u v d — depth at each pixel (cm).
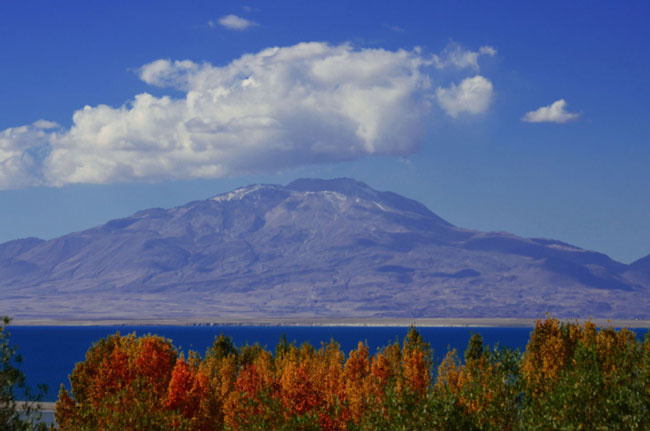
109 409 4534
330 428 5150
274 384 6050
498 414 4316
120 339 7100
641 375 4447
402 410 4166
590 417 4156
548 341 6712
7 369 3127
